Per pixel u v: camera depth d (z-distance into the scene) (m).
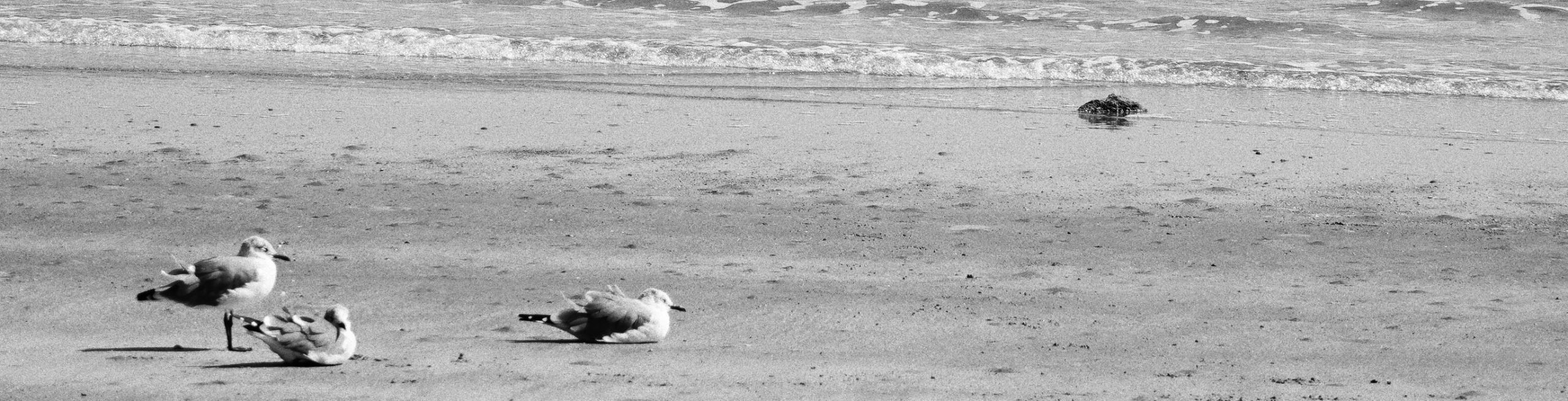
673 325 10.24
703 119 21.44
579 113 21.70
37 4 38.03
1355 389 8.73
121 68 26.80
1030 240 13.51
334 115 20.88
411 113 21.22
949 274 12.09
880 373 8.95
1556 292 11.59
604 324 9.59
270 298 10.85
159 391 8.09
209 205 14.38
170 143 17.97
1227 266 12.52
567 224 13.87
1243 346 9.87
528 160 17.44
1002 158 18.20
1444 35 37.44
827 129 20.55
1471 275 12.21
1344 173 17.52
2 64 27.00
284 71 27.19
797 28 37.28
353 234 13.24
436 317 10.38
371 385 8.35
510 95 23.91
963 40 35.16
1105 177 16.97
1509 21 40.25
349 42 32.38
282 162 16.86
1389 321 10.60
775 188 15.95
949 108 23.62
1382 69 30.20
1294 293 11.53
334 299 10.90
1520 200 15.81
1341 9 42.16
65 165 16.34
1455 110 24.55
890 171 17.14
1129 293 11.47
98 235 12.99
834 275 11.99
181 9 37.88
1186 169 17.64
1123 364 9.31
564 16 39.25
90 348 9.20
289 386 8.27
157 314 10.20
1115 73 29.30
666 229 13.73
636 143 18.89
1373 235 13.92
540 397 8.17
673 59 30.67
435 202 14.80
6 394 7.97
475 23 36.75
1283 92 27.31
